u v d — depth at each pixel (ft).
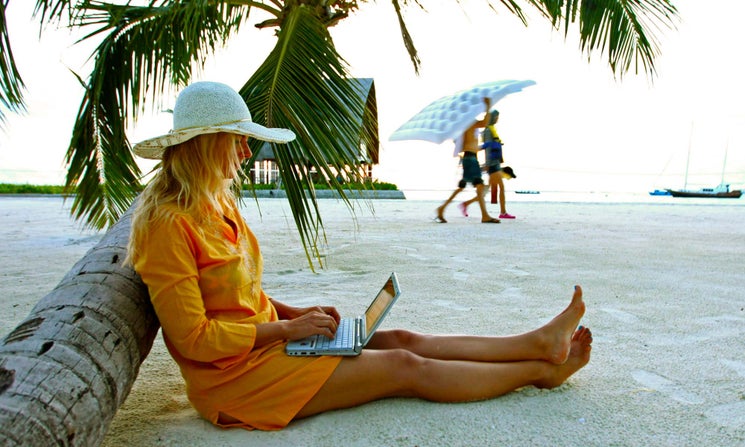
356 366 6.72
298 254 20.17
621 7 17.12
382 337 7.65
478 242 23.41
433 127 22.88
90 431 5.24
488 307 12.52
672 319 11.51
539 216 37.32
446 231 27.30
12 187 73.46
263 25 18.66
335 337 7.01
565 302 12.97
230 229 6.72
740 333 10.55
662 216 38.11
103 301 6.41
